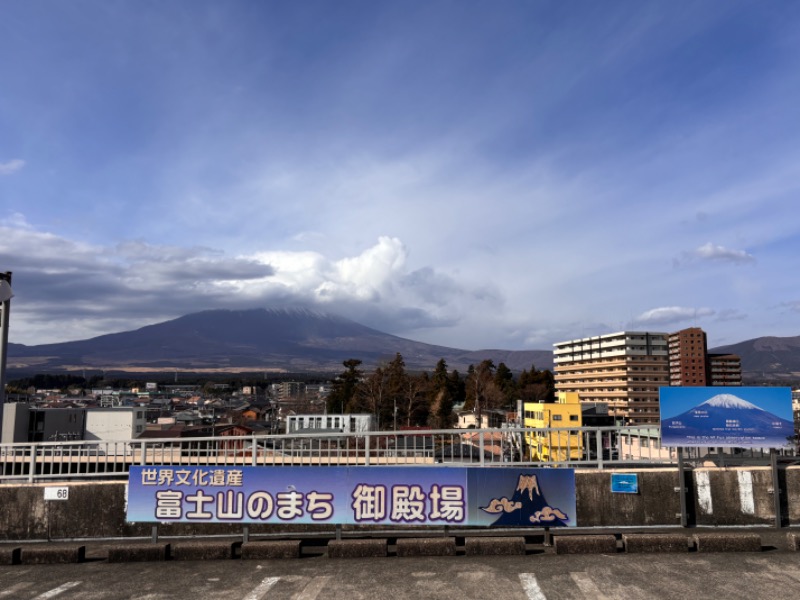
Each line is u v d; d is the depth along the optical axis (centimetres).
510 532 905
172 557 813
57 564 803
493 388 9019
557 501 838
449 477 848
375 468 854
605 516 922
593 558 773
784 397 894
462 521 839
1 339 1100
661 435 913
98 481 977
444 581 691
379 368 8869
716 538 794
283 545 806
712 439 899
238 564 780
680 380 13450
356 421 5603
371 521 845
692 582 671
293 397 18238
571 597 632
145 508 862
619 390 11512
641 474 930
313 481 855
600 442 962
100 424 7569
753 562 743
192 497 860
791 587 651
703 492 924
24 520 948
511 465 934
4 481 1059
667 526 914
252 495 854
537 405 5391
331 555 801
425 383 9119
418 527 911
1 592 688
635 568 727
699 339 13375
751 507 919
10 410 6994
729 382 13512
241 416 11494
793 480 924
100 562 811
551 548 820
